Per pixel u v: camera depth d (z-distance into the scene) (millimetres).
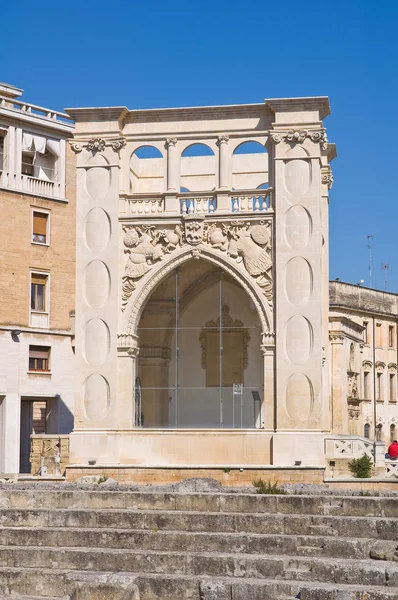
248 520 26375
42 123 68312
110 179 48719
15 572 24766
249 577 24188
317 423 45750
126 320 48031
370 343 97500
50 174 69625
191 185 57906
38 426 68188
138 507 28469
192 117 48625
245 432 46438
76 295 48438
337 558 24469
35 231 67938
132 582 24109
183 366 49281
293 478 44906
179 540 25875
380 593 22109
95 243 48531
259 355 48469
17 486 32969
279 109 47344
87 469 46469
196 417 48750
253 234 47375
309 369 46094
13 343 65125
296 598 22844
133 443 47219
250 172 57406
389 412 100938
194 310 49500
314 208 46844
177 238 48000
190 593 23828
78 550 25562
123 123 49156
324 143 47469
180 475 45781
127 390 47625
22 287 66625
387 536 25484
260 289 47094
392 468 45781
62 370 68000
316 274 46531
